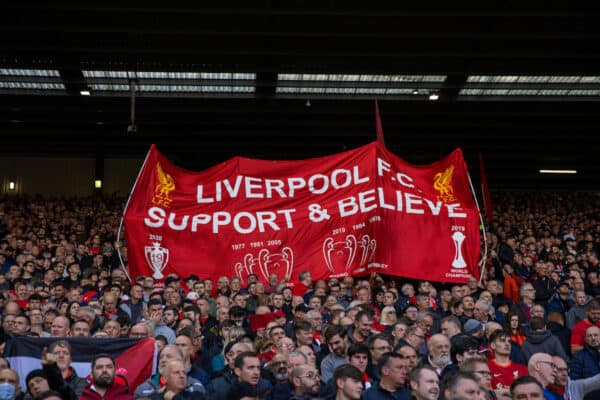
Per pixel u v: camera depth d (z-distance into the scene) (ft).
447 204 48.62
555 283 51.57
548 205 103.24
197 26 60.13
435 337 25.91
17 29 59.36
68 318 32.89
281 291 40.98
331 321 32.04
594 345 28.27
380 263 47.24
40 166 108.58
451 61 68.90
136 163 109.19
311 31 60.90
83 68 67.46
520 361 30.58
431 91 74.95
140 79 71.82
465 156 103.30
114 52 64.34
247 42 64.23
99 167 106.83
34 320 33.81
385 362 22.22
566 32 61.21
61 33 62.44
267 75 72.49
